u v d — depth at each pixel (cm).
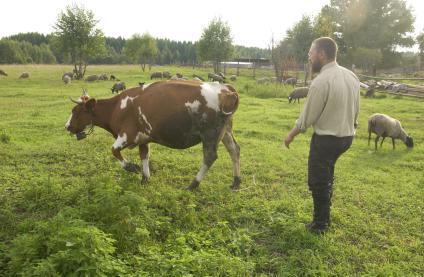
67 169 778
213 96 647
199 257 420
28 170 756
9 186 664
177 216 564
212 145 671
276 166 847
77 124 751
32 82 3409
